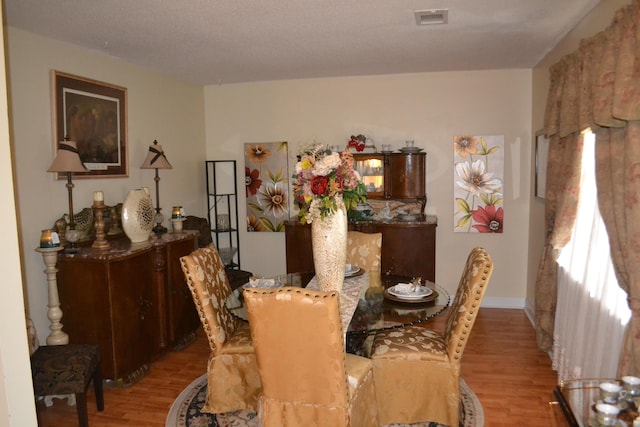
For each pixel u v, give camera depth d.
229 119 5.43
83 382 2.51
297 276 3.39
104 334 3.10
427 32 3.38
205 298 2.82
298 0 2.71
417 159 4.84
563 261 3.30
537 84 4.48
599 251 2.62
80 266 3.09
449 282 5.11
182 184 5.02
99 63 3.78
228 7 2.80
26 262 3.11
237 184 5.51
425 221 4.59
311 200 2.53
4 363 1.15
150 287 3.52
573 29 3.28
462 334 2.61
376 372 2.68
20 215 3.05
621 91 2.02
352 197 2.56
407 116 5.01
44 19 2.92
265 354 2.14
